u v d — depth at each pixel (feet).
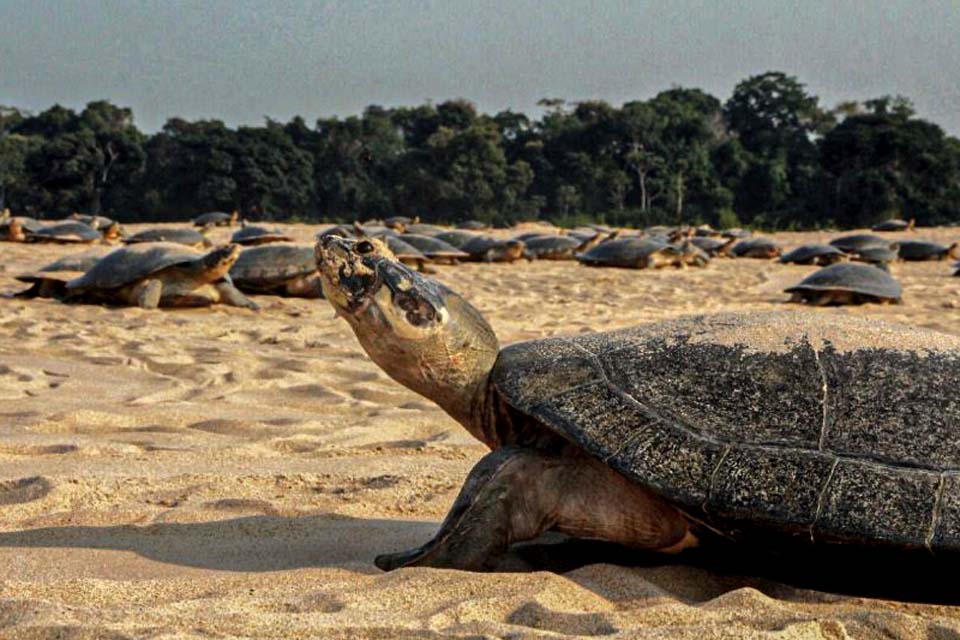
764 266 152.66
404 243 125.18
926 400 17.99
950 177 400.67
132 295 71.56
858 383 18.34
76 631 14.98
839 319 20.45
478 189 412.98
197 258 71.41
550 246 155.84
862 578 17.52
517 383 19.69
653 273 130.72
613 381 19.16
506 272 126.82
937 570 16.63
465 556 18.61
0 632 15.06
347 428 34.27
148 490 26.45
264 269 81.00
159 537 22.08
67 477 26.96
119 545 21.45
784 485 17.13
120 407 36.76
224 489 26.58
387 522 23.68
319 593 17.49
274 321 66.23
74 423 34.17
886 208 393.09
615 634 15.58
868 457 17.26
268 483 27.40
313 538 22.20
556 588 17.71
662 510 18.51
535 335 59.16
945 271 149.18
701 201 437.17
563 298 89.04
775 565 18.30
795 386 18.44
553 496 18.83
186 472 28.43
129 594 17.98
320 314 71.77
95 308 70.59
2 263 111.45
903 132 399.24
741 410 18.22
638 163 438.81
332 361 47.24
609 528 18.85
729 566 19.21
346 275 19.65
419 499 26.07
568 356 20.07
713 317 21.24
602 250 139.95
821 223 393.09
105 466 28.91
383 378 43.73
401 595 17.42
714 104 521.24
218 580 18.88
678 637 15.34
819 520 16.69
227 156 423.23
